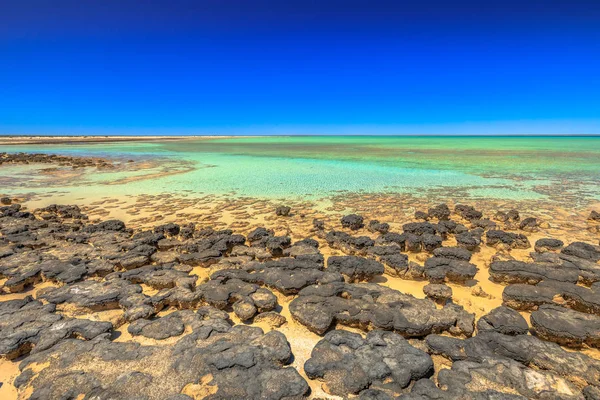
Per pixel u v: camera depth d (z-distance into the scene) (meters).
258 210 16.12
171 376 5.12
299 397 4.84
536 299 7.11
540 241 10.60
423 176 26.66
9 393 5.10
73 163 37.00
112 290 7.69
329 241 11.02
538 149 59.47
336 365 5.30
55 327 6.32
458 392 4.75
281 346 5.77
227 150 62.03
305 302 7.10
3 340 6.00
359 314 6.65
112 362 5.43
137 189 21.56
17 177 26.89
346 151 57.69
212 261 9.61
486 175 26.84
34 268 8.86
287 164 36.31
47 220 13.75
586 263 8.55
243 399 4.74
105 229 12.31
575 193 19.53
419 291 8.15
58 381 5.05
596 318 6.22
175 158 44.59
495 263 8.73
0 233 12.10
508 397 4.62
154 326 6.43
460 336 6.32
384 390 4.92
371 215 15.16
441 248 9.88
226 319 6.82
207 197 19.12
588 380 4.97
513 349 5.58
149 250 10.09
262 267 8.95
